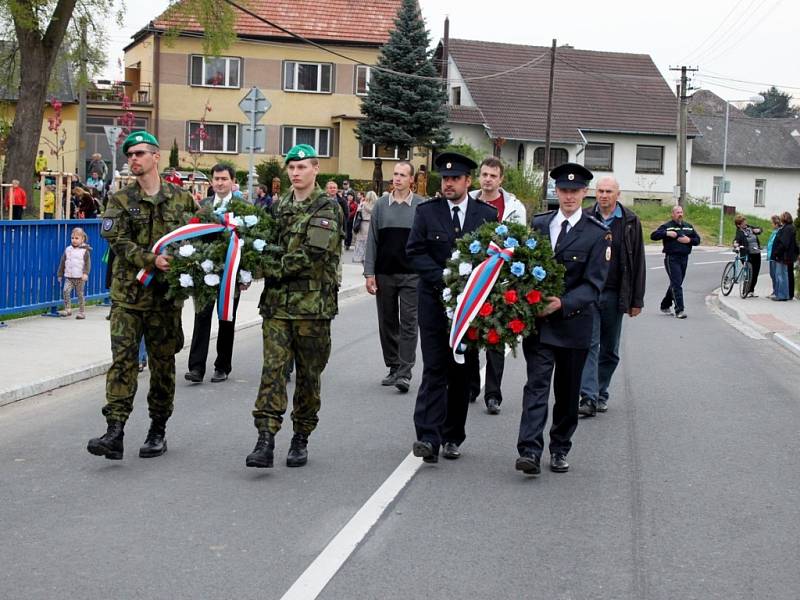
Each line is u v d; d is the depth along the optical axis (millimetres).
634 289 9453
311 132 49625
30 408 9125
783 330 16797
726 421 9383
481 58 60250
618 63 62625
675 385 11383
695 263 37000
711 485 7047
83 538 5574
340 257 7211
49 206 19547
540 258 6867
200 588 4867
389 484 6816
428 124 45031
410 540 5672
